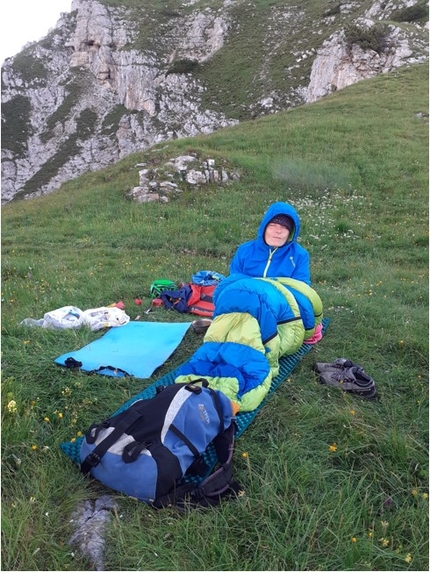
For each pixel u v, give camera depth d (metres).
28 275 7.34
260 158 14.98
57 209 13.10
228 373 3.46
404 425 3.48
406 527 2.53
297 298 4.38
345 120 18.62
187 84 54.84
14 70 66.62
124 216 11.91
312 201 12.66
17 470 2.78
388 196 12.80
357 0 51.97
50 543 2.33
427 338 4.78
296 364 4.21
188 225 10.80
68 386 3.64
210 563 2.26
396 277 7.66
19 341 4.33
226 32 59.53
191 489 2.61
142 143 52.97
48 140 59.78
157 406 2.78
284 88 47.16
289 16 58.88
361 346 4.67
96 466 2.64
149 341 4.71
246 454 2.84
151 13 67.25
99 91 63.19
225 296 4.00
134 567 2.24
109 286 6.68
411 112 19.92
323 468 2.91
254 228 10.80
